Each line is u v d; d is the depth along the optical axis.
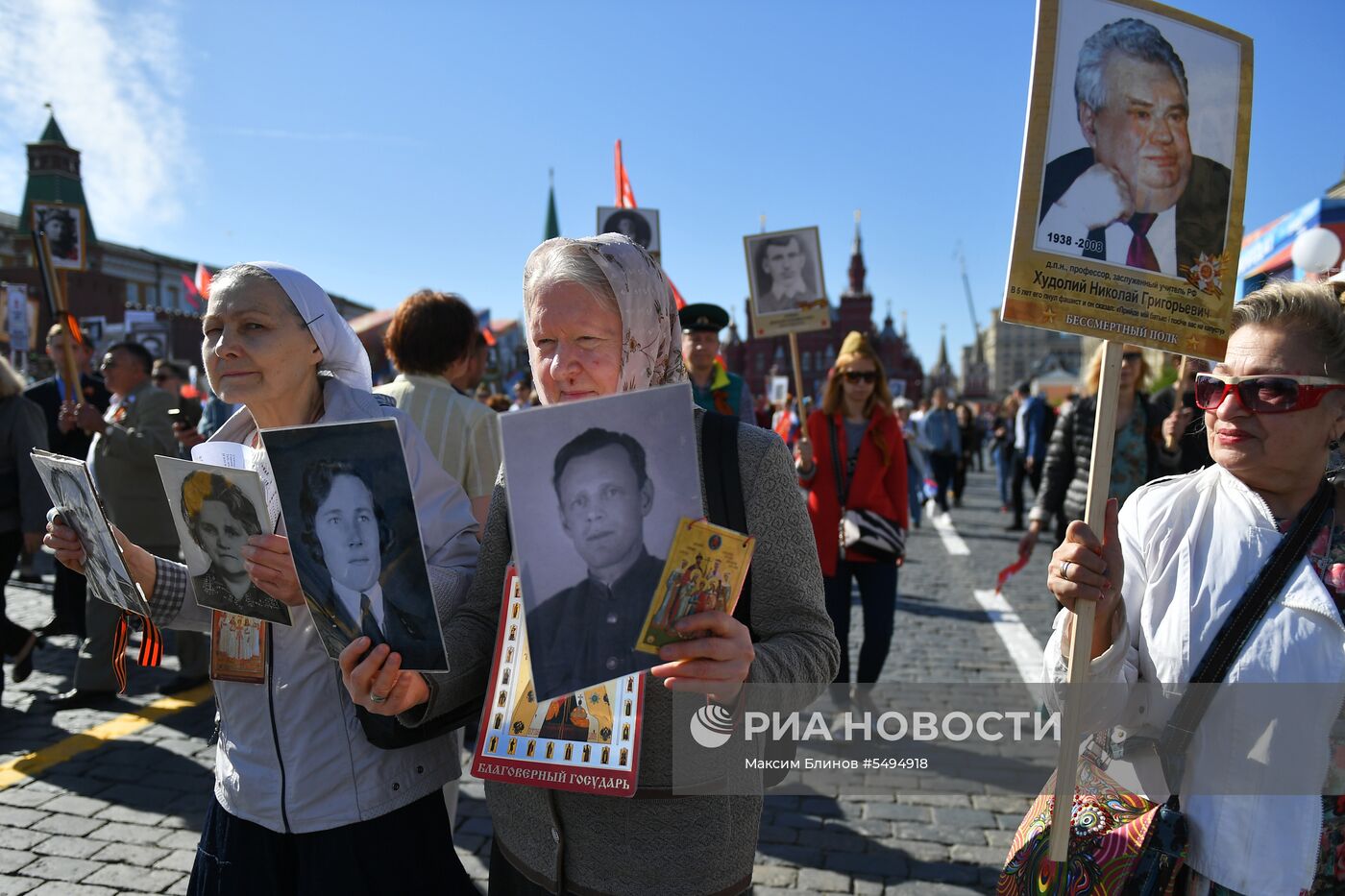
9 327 11.83
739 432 1.43
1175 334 1.47
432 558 1.75
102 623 4.63
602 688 1.38
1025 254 1.43
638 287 1.40
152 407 4.65
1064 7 1.44
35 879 2.99
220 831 1.74
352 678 1.38
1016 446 12.44
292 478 1.39
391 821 1.70
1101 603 1.44
